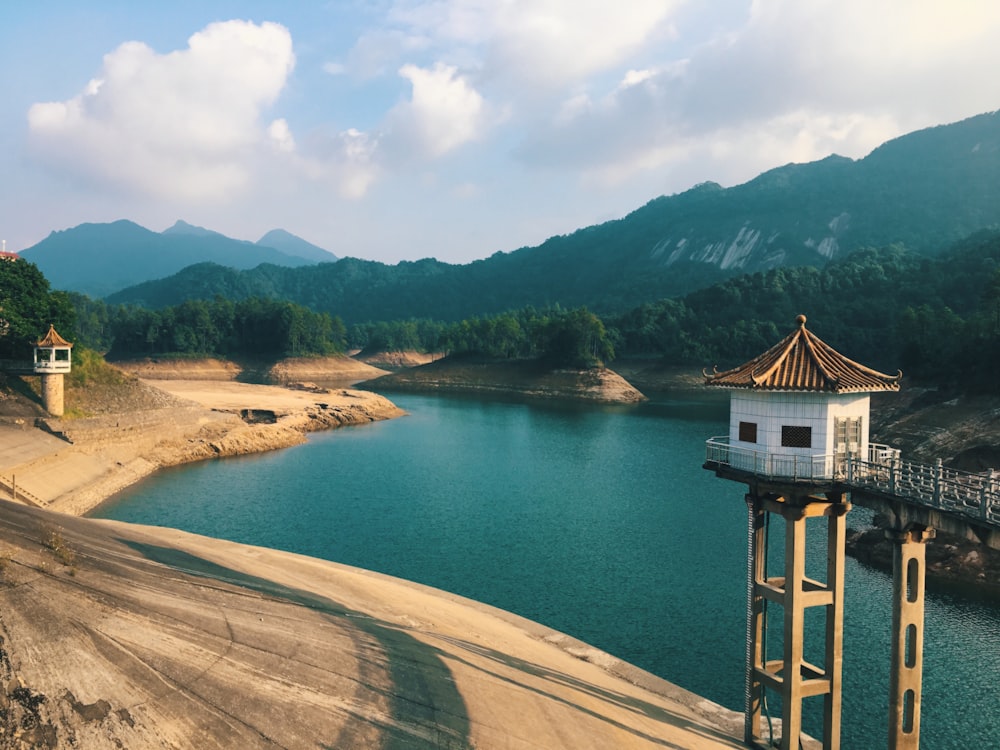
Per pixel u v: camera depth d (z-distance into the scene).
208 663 24.08
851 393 29.84
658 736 29.16
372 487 90.31
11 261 114.12
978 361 114.38
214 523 72.25
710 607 50.66
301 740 21.86
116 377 114.69
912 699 28.59
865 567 58.78
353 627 32.84
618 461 109.94
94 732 19.38
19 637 21.34
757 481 30.03
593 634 45.97
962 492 27.84
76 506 75.50
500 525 72.19
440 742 23.80
